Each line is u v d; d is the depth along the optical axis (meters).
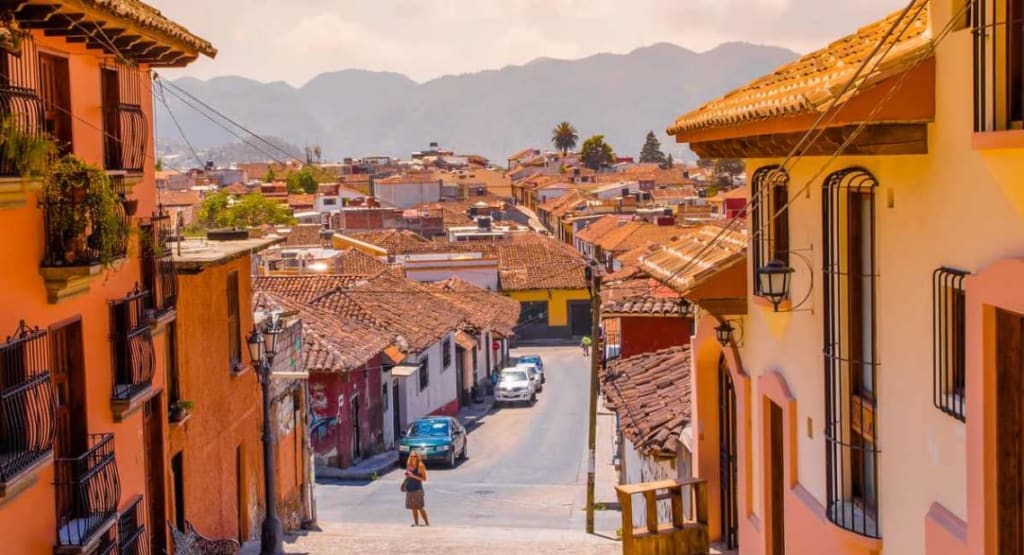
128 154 15.21
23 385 11.08
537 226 129.50
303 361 34.28
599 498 31.55
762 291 11.97
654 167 168.38
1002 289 7.06
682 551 16.30
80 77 13.82
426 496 32.16
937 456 8.38
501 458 38.81
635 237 70.38
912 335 8.77
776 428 13.20
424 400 46.28
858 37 11.01
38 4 11.40
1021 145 6.73
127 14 12.83
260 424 24.27
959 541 7.88
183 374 19.22
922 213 8.50
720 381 16.88
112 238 12.55
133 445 15.42
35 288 12.20
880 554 9.64
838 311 10.27
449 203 125.94
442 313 50.03
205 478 20.41
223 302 21.69
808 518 11.15
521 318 77.00
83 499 13.17
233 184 124.81
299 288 46.09
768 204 12.55
